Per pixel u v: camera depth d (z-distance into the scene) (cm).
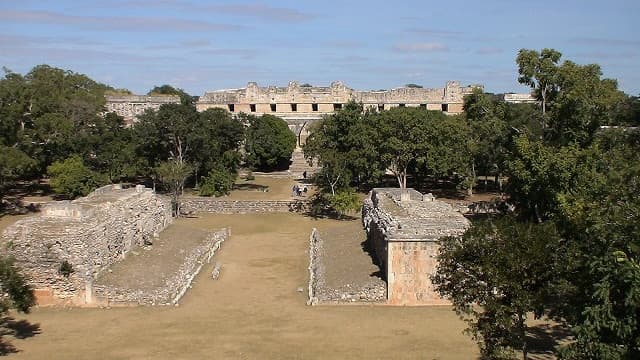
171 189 6644
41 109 6800
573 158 3981
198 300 3481
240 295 3588
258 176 8744
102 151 7131
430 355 2577
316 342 2753
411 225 3419
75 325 2998
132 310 3272
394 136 6794
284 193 7325
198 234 5097
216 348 2684
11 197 6775
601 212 2155
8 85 6612
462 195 7406
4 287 2747
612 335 1709
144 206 4609
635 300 1609
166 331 2917
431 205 4247
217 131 7200
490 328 2148
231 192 7325
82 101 7931
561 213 3169
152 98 10725
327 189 6644
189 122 6912
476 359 2525
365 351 2631
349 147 7100
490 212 6259
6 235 3344
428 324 2988
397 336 2820
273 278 3991
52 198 6756
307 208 6562
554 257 2064
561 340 2817
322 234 5156
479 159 7144
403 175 7031
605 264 1753
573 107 4516
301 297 3538
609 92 4628
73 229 3381
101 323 3034
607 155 4072
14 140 6278
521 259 2047
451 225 3416
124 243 4006
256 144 8588
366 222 4847
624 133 4822
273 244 5078
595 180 3594
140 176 7769
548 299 2136
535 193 4222
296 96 10412
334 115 7494
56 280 3312
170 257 4222
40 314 3178
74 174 6400
